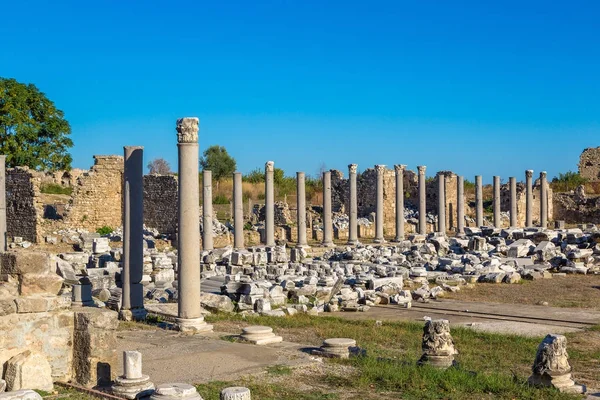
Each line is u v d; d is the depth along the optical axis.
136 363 13.95
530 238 52.50
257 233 63.25
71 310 15.07
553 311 27.89
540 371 14.95
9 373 13.78
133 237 23.62
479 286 35.91
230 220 74.06
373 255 46.38
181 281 21.16
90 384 14.66
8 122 75.81
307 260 45.16
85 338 14.79
